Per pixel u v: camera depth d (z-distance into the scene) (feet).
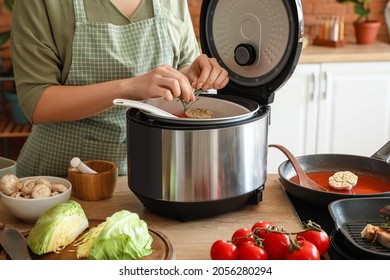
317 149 11.24
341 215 4.29
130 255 3.71
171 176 4.20
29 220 4.40
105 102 4.83
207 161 4.17
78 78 5.37
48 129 5.63
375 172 5.18
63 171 5.73
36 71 5.18
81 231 4.08
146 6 5.47
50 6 5.18
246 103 4.76
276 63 4.63
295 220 4.44
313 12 12.80
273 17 4.58
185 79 4.63
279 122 11.07
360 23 11.87
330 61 10.82
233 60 4.98
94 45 5.31
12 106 11.95
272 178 5.33
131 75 5.46
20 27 5.20
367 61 10.92
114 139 5.61
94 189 4.74
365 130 11.22
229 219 4.45
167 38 5.58
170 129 4.11
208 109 4.96
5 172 5.05
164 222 4.41
